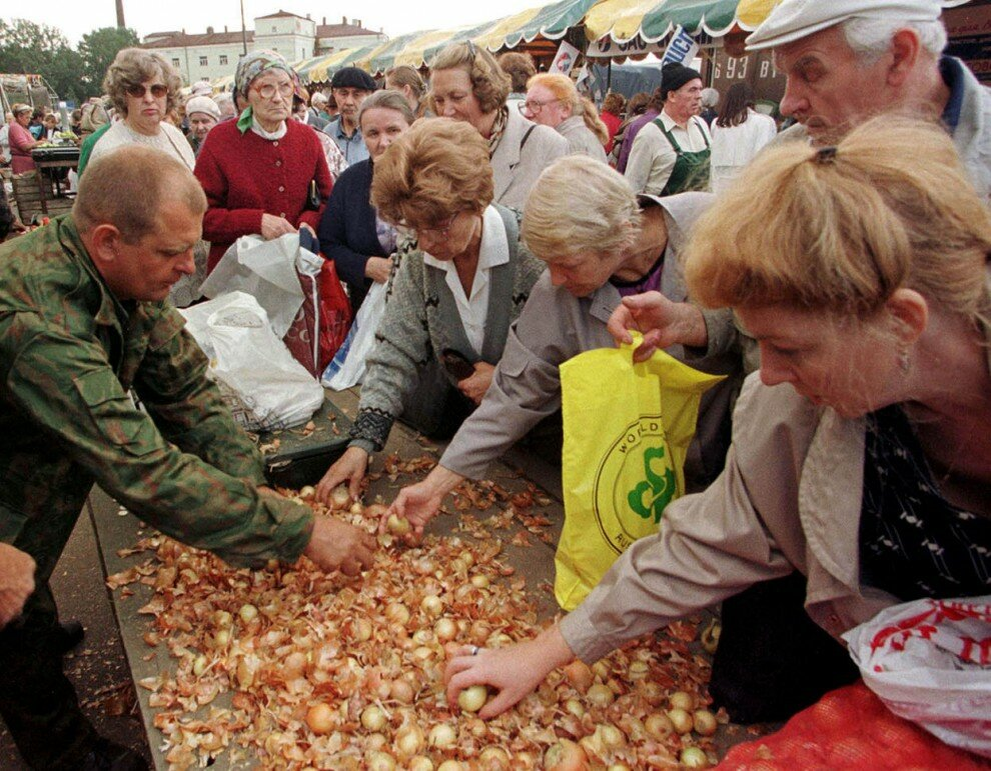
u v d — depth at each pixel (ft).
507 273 6.73
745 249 2.50
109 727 7.02
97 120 30.27
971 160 5.08
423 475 7.45
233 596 5.45
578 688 4.49
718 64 21.45
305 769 4.03
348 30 252.21
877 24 5.00
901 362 2.67
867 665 3.10
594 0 24.58
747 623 4.28
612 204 4.99
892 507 3.30
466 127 5.69
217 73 240.53
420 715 4.30
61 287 4.45
